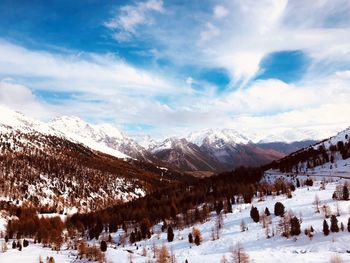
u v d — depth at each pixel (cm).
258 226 19675
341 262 13488
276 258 14938
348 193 19825
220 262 15588
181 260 17075
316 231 16888
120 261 19325
